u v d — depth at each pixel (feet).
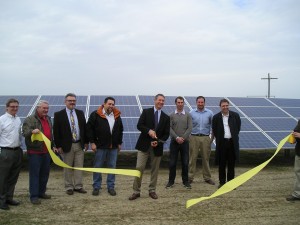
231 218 18.39
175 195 22.99
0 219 17.81
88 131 22.29
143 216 18.63
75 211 19.43
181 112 24.53
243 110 42.39
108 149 22.62
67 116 22.18
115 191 23.86
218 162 24.39
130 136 33.65
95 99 42.78
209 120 26.32
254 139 34.58
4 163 19.24
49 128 21.22
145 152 21.56
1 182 19.25
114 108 23.03
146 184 26.48
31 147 20.35
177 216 18.65
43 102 20.54
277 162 36.52
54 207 20.13
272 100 47.32
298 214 19.08
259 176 29.73
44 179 21.62
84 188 25.08
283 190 24.63
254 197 22.59
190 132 24.16
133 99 43.68
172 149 24.77
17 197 22.39
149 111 21.77
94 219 18.12
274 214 19.10
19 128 19.77
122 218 18.31
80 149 22.84
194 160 26.53
